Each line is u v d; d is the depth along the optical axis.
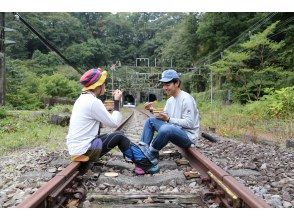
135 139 9.12
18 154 6.58
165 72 5.43
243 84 24.03
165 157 6.01
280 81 20.88
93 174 4.64
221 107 22.02
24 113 12.55
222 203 3.51
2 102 15.37
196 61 45.19
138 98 72.50
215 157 6.09
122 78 68.25
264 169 5.16
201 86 41.34
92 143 4.64
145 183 4.37
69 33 85.00
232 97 24.56
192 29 44.88
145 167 4.82
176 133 5.07
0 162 5.84
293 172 5.07
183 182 4.43
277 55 22.89
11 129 9.77
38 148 7.14
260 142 8.37
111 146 4.89
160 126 5.42
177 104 5.46
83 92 4.77
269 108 14.21
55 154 6.21
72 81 33.22
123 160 5.84
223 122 13.02
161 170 5.17
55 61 60.56
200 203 3.66
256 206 2.88
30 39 74.62
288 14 25.20
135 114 30.12
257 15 29.41
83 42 84.81
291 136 9.09
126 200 3.75
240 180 4.46
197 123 5.58
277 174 4.86
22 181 4.53
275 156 6.26
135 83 67.75
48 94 28.72
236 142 7.94
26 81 27.55
